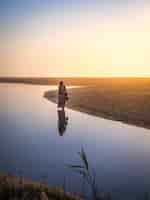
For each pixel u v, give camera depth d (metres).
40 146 4.55
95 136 5.27
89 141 4.88
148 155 3.97
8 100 11.52
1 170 3.33
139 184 2.92
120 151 4.14
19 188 2.04
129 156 3.96
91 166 3.55
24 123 6.74
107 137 5.12
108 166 3.52
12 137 5.21
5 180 2.16
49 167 3.50
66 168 3.45
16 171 3.30
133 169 3.39
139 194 2.66
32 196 1.92
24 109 9.20
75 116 7.82
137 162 3.68
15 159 3.82
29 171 3.29
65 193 2.21
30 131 5.75
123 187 2.84
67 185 2.83
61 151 4.26
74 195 2.35
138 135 5.26
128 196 2.62
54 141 4.89
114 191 2.73
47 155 4.02
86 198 2.37
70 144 4.70
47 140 4.91
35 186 2.16
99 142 4.82
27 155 4.07
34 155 4.07
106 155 4.01
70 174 3.24
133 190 2.77
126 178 3.09
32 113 8.39
